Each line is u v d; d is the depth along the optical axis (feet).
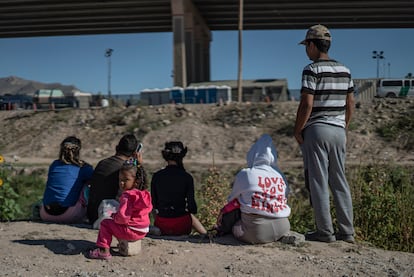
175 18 189.47
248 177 19.43
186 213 21.83
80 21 225.15
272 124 98.99
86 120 113.09
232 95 176.24
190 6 191.42
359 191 25.58
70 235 20.22
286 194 20.06
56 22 225.97
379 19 217.56
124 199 17.01
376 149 80.64
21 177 64.49
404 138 83.46
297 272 16.30
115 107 119.24
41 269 16.17
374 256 18.45
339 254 18.62
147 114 111.24
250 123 100.63
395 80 134.31
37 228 21.67
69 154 23.65
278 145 89.61
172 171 21.88
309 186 20.31
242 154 87.97
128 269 16.37
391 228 23.67
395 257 18.42
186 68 193.36
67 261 16.97
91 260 17.11
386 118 92.68
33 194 55.52
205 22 224.33
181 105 115.55
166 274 16.02
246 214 19.44
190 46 193.57
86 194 23.68
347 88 20.17
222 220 20.49
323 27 20.24
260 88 177.88
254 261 17.31
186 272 16.22
